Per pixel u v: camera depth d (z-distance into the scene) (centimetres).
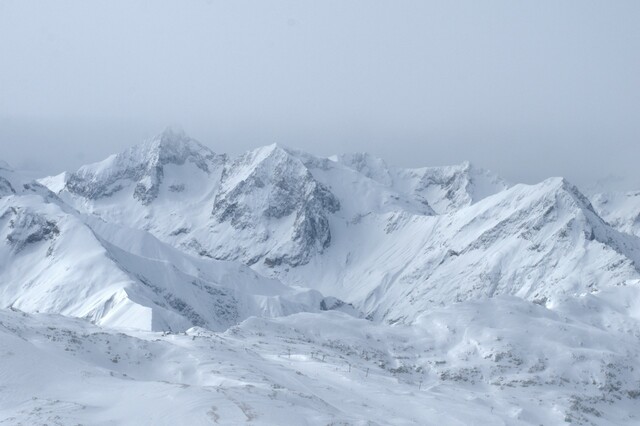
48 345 5019
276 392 4009
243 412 3550
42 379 4097
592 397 7800
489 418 6266
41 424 3375
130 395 3834
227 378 4819
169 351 5472
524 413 6912
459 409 6412
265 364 6284
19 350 4378
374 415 5344
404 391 6725
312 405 4006
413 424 5284
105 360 5103
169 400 3694
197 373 5012
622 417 7575
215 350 6219
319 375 6750
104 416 3541
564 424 6838
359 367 7644
